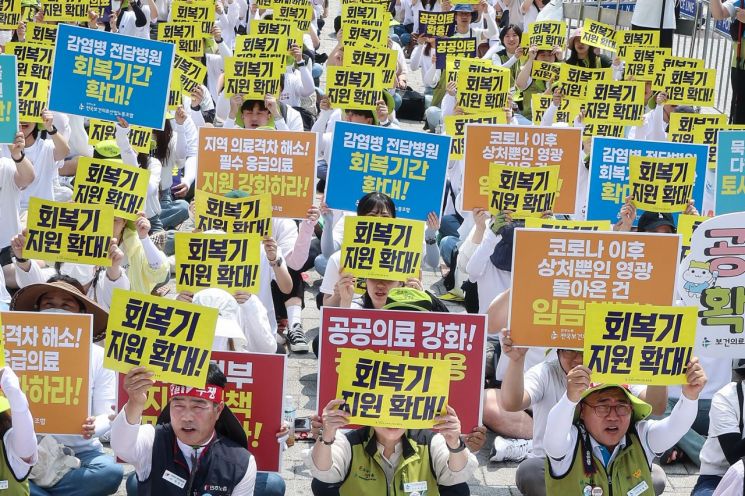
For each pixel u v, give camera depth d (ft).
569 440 23.80
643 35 62.03
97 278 34.17
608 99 50.01
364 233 31.19
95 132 46.37
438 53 64.95
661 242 25.58
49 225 32.37
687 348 23.20
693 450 32.09
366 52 55.11
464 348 24.85
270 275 36.17
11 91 38.93
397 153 37.99
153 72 40.70
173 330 22.86
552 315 25.79
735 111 60.59
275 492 27.55
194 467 23.36
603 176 40.50
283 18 68.90
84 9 64.23
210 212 34.68
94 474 27.99
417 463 23.79
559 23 63.52
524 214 37.83
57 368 25.82
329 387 24.76
